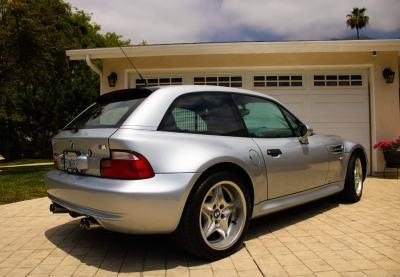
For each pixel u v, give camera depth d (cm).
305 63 721
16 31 1038
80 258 249
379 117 715
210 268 226
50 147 1814
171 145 225
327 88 728
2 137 1712
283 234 304
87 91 1708
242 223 256
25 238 302
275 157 288
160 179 211
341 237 292
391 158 662
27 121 1756
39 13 1130
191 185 219
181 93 260
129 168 208
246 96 310
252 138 284
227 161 244
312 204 425
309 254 251
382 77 718
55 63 1208
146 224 209
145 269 226
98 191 211
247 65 723
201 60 728
